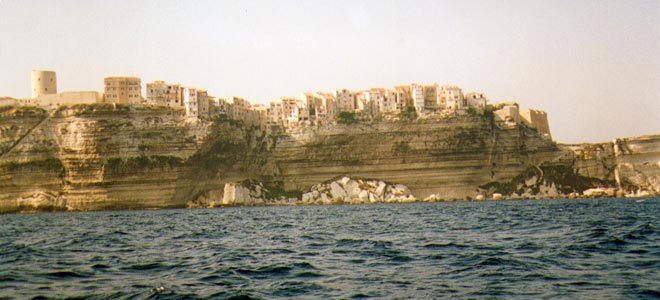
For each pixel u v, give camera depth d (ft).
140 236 223.30
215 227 273.33
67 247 181.98
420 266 120.26
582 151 649.61
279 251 154.81
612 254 128.06
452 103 639.76
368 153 624.18
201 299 91.40
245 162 634.43
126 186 549.54
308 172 637.30
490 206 446.60
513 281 100.37
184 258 143.43
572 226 213.25
